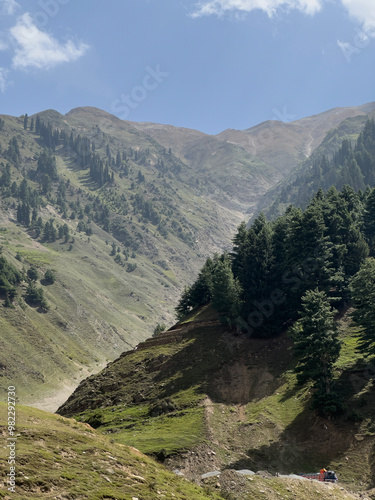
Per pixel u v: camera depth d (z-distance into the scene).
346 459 59.81
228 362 92.06
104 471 32.47
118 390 95.69
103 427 82.25
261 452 65.50
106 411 89.44
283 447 65.56
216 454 64.69
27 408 41.66
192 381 88.31
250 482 44.66
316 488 47.03
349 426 64.81
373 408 66.62
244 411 77.69
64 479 29.03
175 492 33.94
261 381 85.00
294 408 73.31
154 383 93.12
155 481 34.19
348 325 92.00
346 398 70.19
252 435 69.38
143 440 68.50
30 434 34.19
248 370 89.06
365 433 62.56
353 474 57.00
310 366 72.88
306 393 75.69
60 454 32.88
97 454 35.06
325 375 71.50
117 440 70.62
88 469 31.86
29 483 27.25
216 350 96.50
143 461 38.69
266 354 92.69
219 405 79.81
